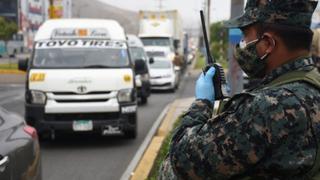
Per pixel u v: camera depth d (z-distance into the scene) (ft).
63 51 37.06
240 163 7.42
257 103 7.38
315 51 16.67
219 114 7.82
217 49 151.94
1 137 16.16
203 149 7.64
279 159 7.31
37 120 34.76
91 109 34.81
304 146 7.27
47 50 37.22
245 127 7.37
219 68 9.01
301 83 7.53
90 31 39.01
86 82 34.86
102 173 28.76
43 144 36.81
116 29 39.50
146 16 125.29
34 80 35.04
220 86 8.91
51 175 28.27
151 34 120.16
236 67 33.68
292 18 7.72
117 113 35.24
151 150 30.78
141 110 59.93
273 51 7.83
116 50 37.35
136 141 37.96
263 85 7.89
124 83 35.50
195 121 8.33
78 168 29.89
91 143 37.14
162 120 49.98
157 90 90.94
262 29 7.86
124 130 35.73
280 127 7.22
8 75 114.83
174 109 56.95
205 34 10.05
